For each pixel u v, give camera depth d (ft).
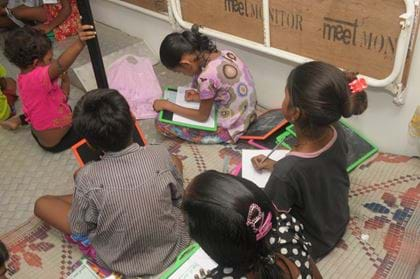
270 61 6.57
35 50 5.93
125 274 4.63
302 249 2.92
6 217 5.71
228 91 6.11
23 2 8.93
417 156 5.74
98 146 4.21
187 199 2.49
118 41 8.77
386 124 5.75
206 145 6.57
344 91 3.48
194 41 5.83
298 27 5.57
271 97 7.05
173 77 8.13
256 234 2.41
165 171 4.37
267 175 5.21
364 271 4.41
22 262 5.02
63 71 6.00
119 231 4.32
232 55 6.31
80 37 5.62
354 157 5.73
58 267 4.96
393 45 4.80
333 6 5.06
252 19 6.06
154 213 4.30
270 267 2.52
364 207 5.08
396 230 4.79
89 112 4.08
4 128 7.27
